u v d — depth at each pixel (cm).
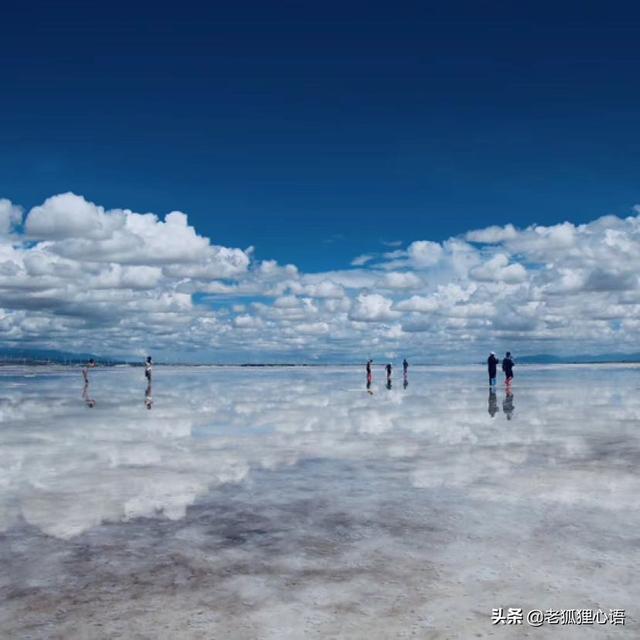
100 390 3997
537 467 1105
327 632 457
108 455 1277
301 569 593
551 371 9288
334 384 4891
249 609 501
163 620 481
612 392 3334
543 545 658
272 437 1540
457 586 545
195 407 2492
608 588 537
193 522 763
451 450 1308
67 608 506
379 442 1435
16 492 931
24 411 2333
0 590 546
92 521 770
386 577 569
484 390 3684
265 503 858
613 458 1191
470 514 790
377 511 809
